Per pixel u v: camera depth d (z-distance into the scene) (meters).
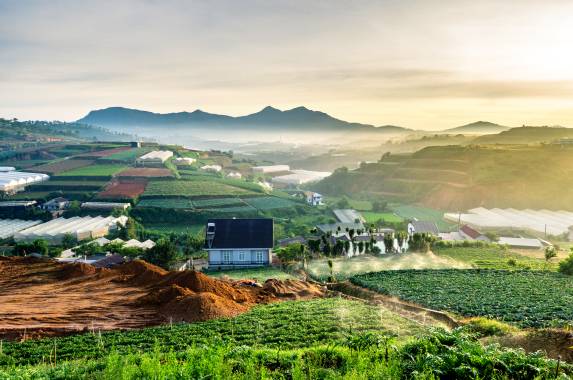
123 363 21.86
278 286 66.50
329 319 46.19
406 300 61.47
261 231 104.69
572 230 162.00
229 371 19.39
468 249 117.25
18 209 192.50
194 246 114.12
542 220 180.25
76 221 168.00
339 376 18.34
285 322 45.28
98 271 69.44
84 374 22.55
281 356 21.84
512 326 45.50
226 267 101.81
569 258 83.19
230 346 25.70
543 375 18.09
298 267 95.06
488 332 42.59
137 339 40.69
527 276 78.94
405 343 22.78
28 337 42.97
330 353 22.11
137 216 181.75
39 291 59.97
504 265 95.12
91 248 121.50
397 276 78.50
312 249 109.75
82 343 40.16
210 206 195.88
